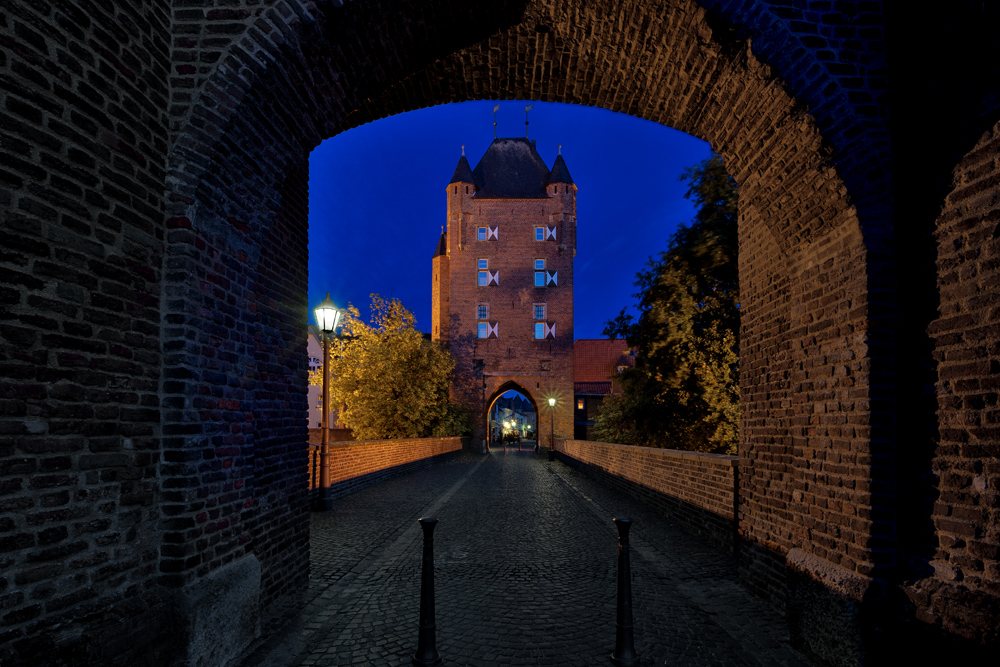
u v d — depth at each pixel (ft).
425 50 14.53
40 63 7.06
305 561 15.98
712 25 11.48
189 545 9.23
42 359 6.98
